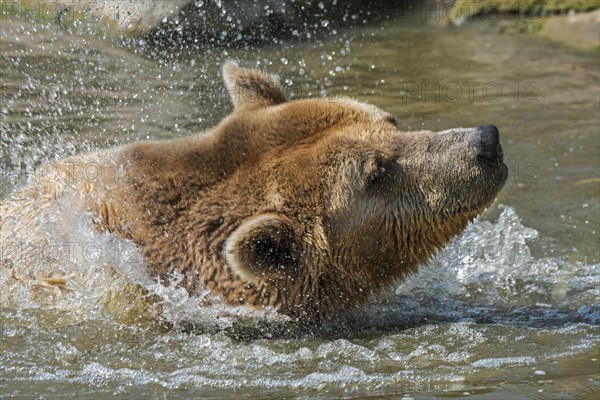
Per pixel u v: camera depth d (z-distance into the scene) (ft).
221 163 32.86
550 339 34.17
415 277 41.04
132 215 32.83
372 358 32.83
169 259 32.63
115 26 65.46
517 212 48.65
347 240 32.86
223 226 32.17
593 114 63.72
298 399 29.50
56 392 30.27
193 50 66.95
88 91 56.80
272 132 33.22
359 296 34.65
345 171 32.37
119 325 33.96
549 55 81.92
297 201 32.09
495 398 28.58
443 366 31.86
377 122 34.14
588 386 29.12
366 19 93.20
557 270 42.11
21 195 36.55
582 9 90.74
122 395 29.96
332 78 71.51
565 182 52.31
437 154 33.50
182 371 31.68
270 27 76.23
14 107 53.42
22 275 34.55
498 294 39.75
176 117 53.88
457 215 34.12
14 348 33.01
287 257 32.24
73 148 47.16
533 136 59.31
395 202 33.27
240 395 29.94
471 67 77.77
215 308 33.17
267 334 34.32
